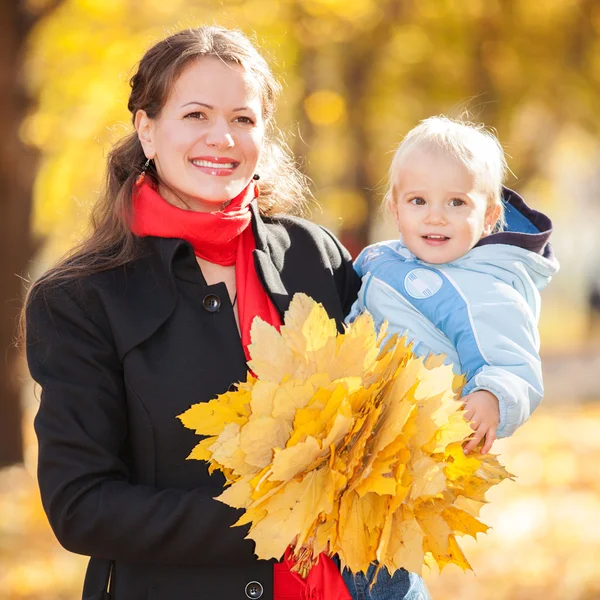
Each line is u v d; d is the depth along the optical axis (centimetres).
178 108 346
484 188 386
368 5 1320
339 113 1480
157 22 1234
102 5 1206
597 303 3262
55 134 1216
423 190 382
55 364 326
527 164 1889
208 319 342
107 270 338
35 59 1234
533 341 365
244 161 353
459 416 305
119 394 330
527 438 1415
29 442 1303
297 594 333
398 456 299
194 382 331
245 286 354
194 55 347
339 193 1616
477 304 365
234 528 315
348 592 330
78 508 313
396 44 1484
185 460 329
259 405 298
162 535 312
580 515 989
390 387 309
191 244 349
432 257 381
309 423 296
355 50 1476
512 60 1592
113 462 322
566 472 1185
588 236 3872
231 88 348
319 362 309
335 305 370
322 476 300
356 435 305
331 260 390
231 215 352
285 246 376
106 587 337
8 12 1094
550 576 820
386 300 382
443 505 310
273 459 298
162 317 333
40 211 1249
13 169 1113
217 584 327
